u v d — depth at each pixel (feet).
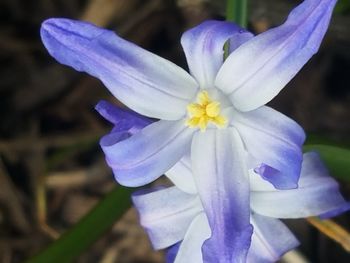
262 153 0.28
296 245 0.32
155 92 0.28
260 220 0.32
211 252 0.27
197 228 0.31
